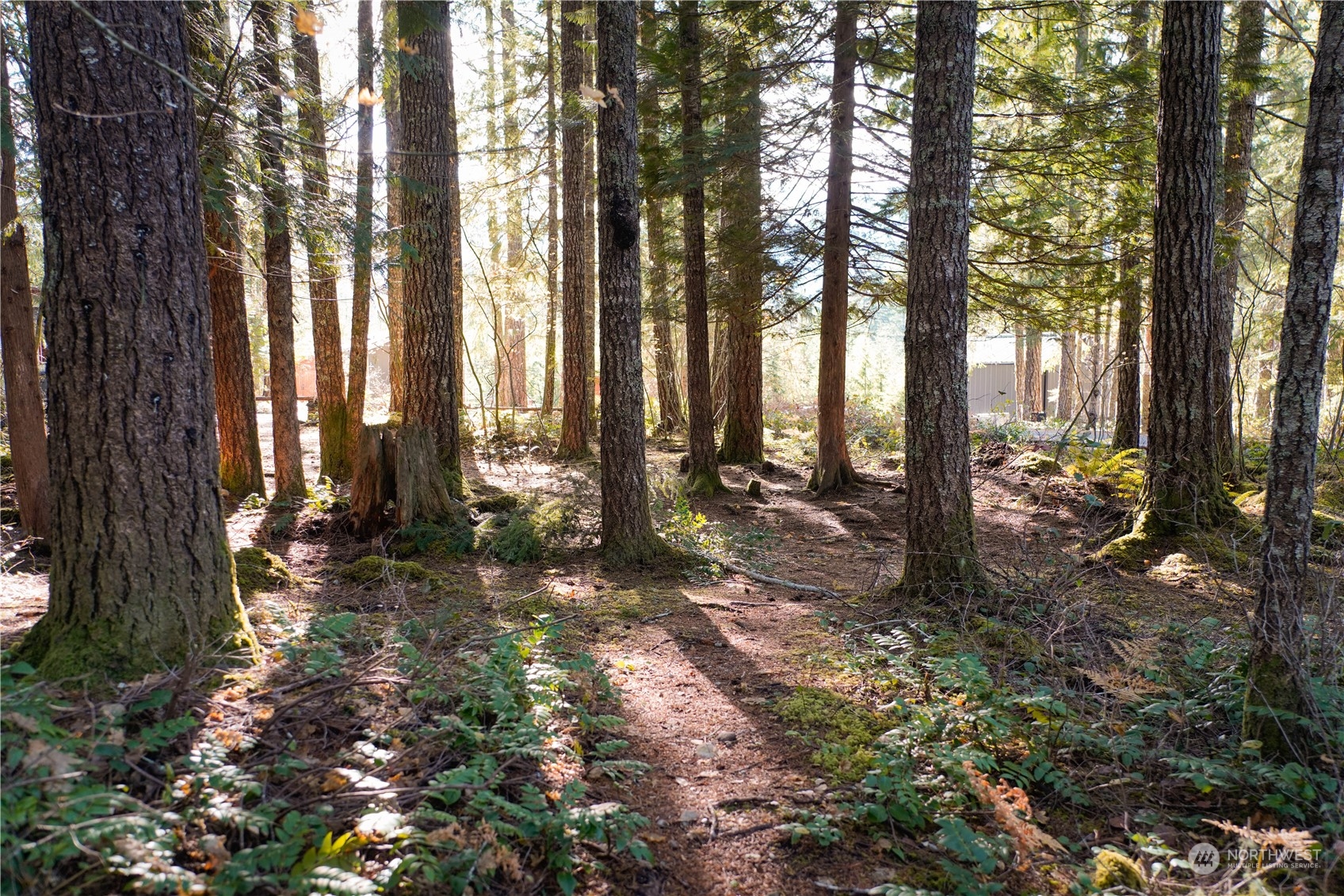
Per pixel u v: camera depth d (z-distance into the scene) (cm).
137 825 212
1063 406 2430
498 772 285
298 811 249
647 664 458
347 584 562
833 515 998
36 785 217
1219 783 314
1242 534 688
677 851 283
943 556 550
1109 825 311
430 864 234
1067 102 919
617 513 682
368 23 901
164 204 327
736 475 1318
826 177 1045
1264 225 1535
